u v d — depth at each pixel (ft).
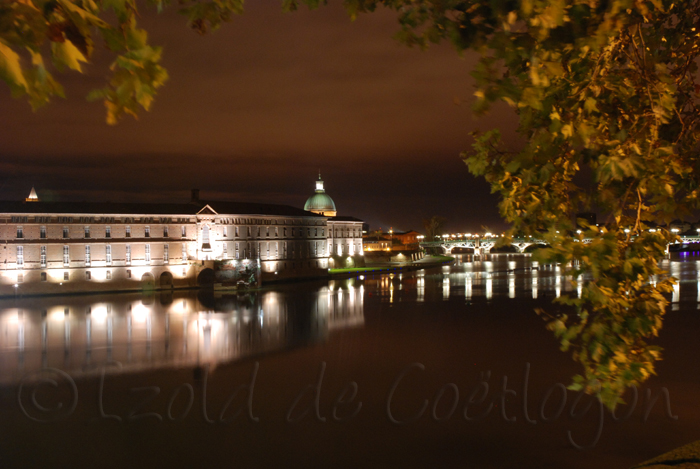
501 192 27.25
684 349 181.27
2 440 114.21
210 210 448.24
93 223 393.50
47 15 10.62
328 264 572.10
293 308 322.96
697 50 27.43
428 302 341.00
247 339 225.76
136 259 411.95
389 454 105.29
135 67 11.35
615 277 24.52
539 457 102.37
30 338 228.22
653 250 23.90
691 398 130.82
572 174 24.90
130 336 233.35
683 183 28.25
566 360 174.60
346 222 629.10
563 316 27.12
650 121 24.84
